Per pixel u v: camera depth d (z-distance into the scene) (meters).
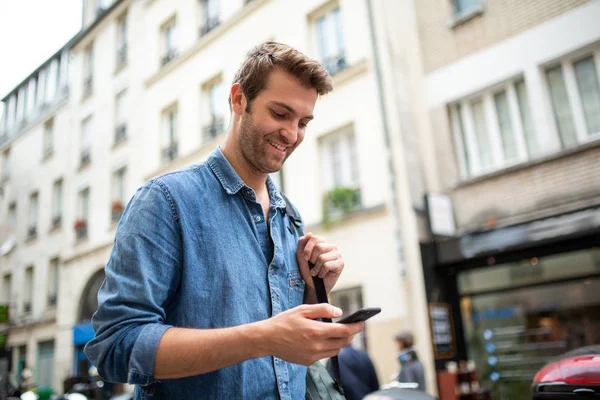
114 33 15.60
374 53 8.28
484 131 7.32
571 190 6.19
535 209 6.47
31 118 19.62
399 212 7.60
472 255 6.77
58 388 14.48
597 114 6.29
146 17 14.23
